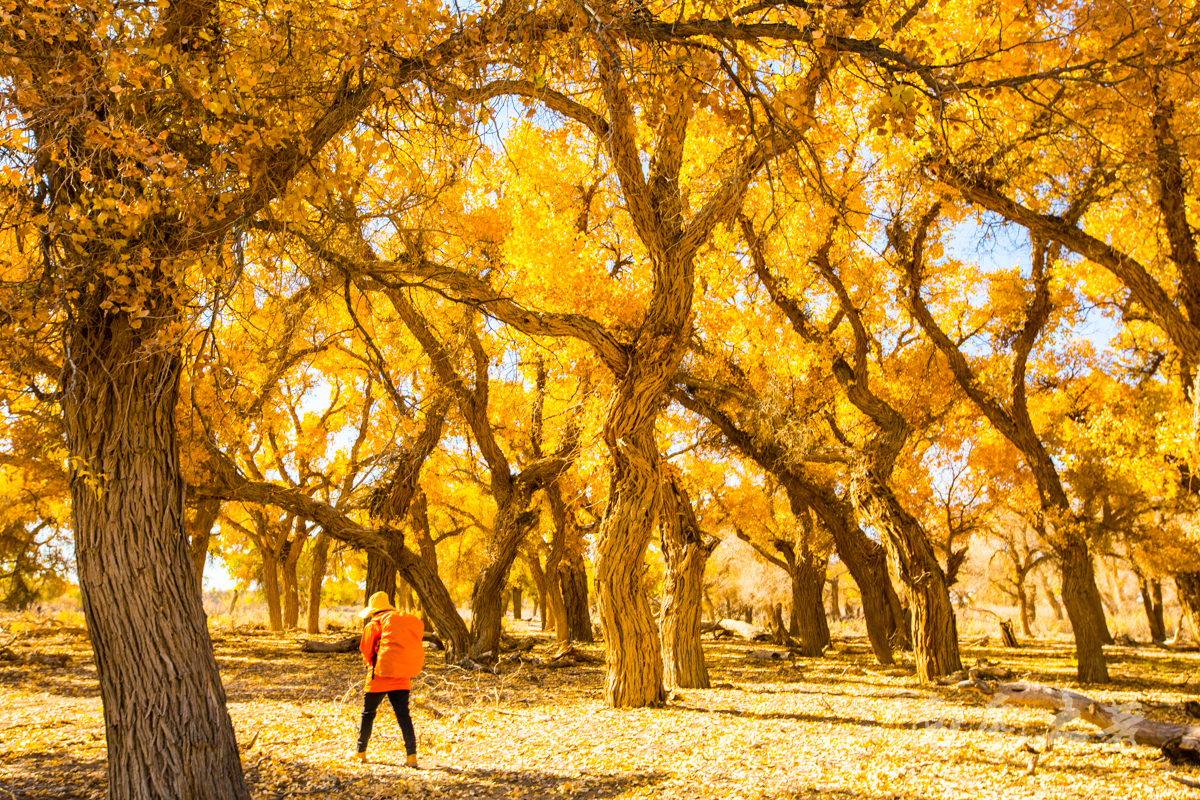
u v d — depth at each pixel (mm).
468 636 14641
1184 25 5352
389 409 15242
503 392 19859
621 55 5293
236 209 4691
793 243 12484
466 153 5703
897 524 12406
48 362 4676
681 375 14281
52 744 6133
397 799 4961
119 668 3891
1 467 16125
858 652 21312
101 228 3949
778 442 14484
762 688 11469
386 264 7176
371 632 6113
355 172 5379
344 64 5039
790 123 5387
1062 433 19359
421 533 19828
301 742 6648
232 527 26141
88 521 3992
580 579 26031
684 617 11836
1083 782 5340
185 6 4578
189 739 3910
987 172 9680
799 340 15586
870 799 4949
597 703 9289
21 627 18156
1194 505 18172
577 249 13234
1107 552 23125
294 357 10539
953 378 17031
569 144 12617
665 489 12180
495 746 6680
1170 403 16906
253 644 18047
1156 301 8992
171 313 4238
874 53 4746
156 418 4207
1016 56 6562
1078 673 13289
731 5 5562
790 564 23016
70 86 3711
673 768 5875
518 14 5012
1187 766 5781
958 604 36156
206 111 4570
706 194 9477
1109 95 7352
